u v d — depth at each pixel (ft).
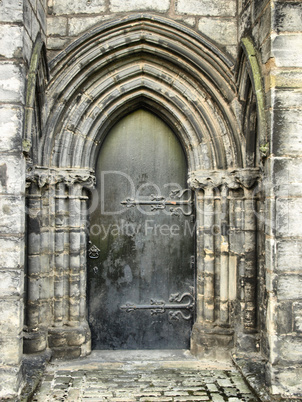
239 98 16.39
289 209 12.99
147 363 16.60
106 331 18.10
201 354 16.90
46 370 15.72
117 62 16.96
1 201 12.69
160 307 18.17
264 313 15.42
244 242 16.42
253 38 14.83
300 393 12.83
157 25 16.51
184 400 13.47
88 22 16.57
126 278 18.12
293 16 13.05
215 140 16.90
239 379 15.02
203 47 16.60
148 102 17.83
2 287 12.66
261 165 14.20
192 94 17.10
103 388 14.30
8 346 12.57
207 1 16.80
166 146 18.20
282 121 13.03
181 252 18.10
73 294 16.81
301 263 12.95
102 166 18.10
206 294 17.03
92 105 17.04
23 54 12.85
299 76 13.04
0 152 12.71
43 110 16.19
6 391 12.41
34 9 14.38
